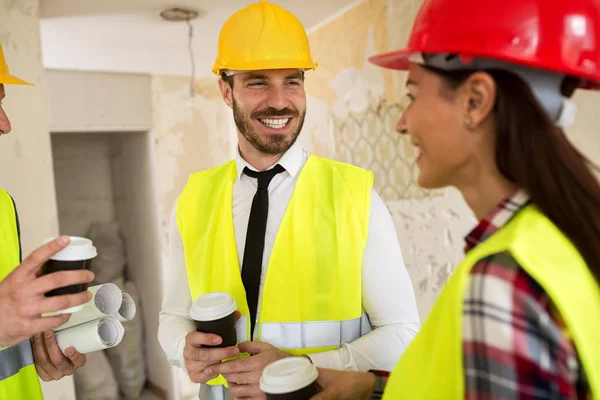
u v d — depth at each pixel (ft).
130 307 3.91
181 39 10.11
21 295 2.56
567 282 1.74
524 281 1.67
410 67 2.33
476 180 2.16
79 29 9.10
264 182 4.59
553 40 1.91
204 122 13.87
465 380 1.69
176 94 13.44
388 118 8.05
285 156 4.60
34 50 6.77
